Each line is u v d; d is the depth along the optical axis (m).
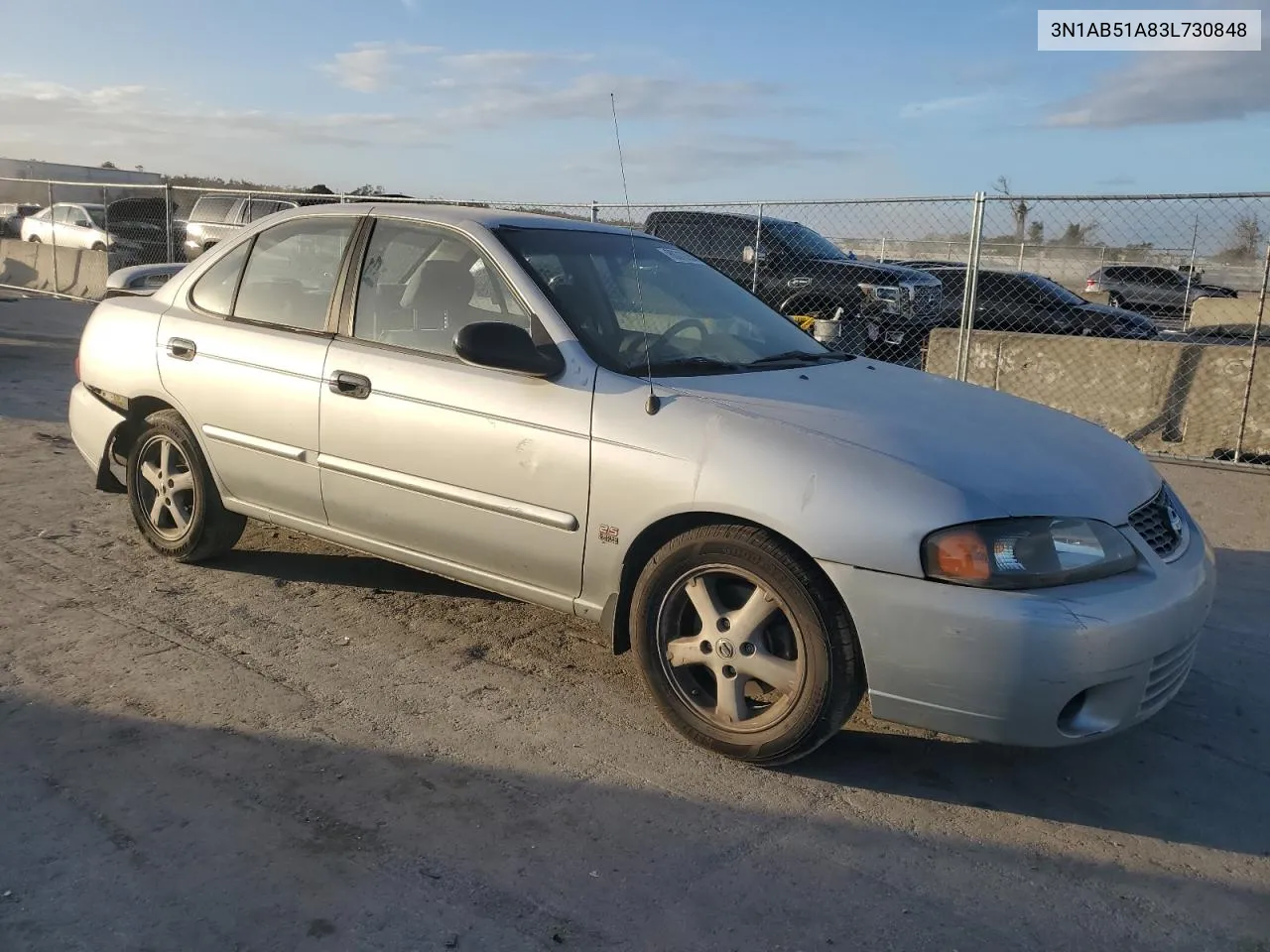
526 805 2.99
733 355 3.89
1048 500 2.97
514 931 2.45
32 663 3.76
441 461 3.72
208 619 4.27
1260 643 4.41
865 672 3.00
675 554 3.25
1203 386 8.06
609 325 3.73
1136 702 2.95
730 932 2.47
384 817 2.90
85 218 22.33
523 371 3.46
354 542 4.16
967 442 3.21
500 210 4.34
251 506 4.46
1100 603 2.85
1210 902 2.66
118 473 6.02
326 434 4.04
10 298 18.22
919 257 17.70
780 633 3.17
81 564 4.84
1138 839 2.96
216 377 4.39
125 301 4.98
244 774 3.08
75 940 2.36
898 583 2.89
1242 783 3.29
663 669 3.37
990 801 3.13
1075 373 8.62
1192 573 3.17
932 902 2.62
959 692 2.87
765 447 3.11
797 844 2.86
